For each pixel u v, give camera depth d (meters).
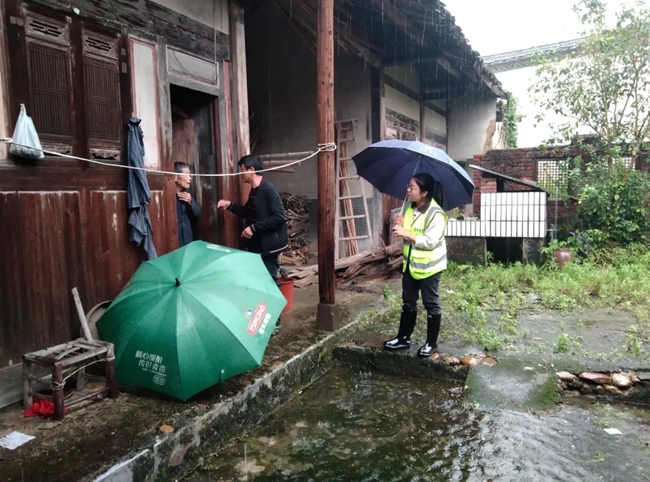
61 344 3.38
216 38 5.26
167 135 4.62
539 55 9.77
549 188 9.41
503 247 8.57
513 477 2.87
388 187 4.75
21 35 3.31
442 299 6.25
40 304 3.45
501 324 5.07
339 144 8.62
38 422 3.00
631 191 8.45
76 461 2.57
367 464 3.06
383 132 8.66
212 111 5.33
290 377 4.03
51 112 3.53
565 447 3.16
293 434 3.45
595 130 9.26
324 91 4.60
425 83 11.18
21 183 3.31
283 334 4.72
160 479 2.78
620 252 7.99
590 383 3.89
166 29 4.58
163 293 3.20
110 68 4.01
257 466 3.04
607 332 4.84
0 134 3.18
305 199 8.87
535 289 6.76
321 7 4.52
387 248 8.02
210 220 5.43
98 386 3.51
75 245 3.70
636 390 3.77
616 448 3.14
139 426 2.94
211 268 3.39
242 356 3.12
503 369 4.06
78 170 3.73
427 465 3.03
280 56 8.83
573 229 8.88
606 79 8.91
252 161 4.74
